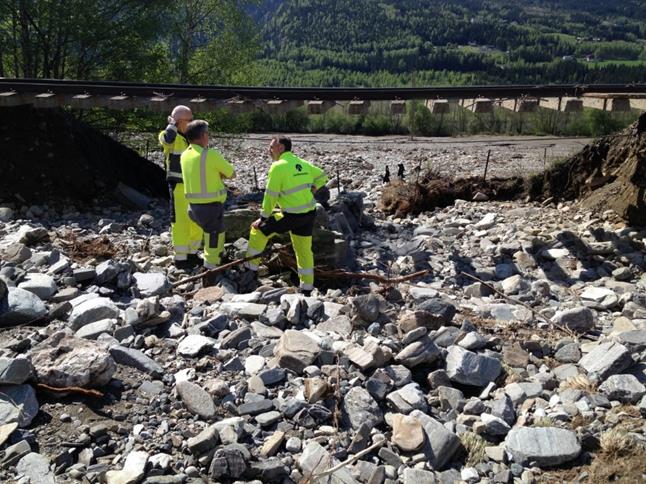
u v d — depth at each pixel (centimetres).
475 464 453
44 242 892
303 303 693
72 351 513
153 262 877
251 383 523
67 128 1313
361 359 555
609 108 1122
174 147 850
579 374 574
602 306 771
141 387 509
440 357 592
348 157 2950
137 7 1862
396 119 5175
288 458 442
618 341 640
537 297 813
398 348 600
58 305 634
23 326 602
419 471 431
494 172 2444
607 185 1166
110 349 548
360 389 511
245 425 468
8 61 1870
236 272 835
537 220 1156
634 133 1142
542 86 1262
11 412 451
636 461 442
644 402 504
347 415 489
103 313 621
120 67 1881
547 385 562
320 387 502
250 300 717
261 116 4959
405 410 503
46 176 1243
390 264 958
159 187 1483
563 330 687
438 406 530
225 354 573
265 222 769
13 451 421
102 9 1806
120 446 443
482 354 582
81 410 474
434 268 945
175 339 608
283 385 530
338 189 1288
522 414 515
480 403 518
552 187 1289
